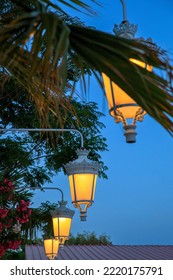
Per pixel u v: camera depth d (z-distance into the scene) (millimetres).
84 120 8672
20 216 6477
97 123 8930
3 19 2496
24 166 8977
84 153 4273
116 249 13727
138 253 13141
